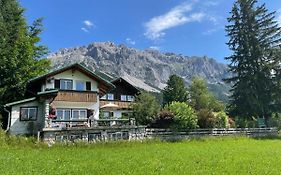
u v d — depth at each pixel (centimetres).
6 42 4362
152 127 4159
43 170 1689
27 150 2645
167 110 4234
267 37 5838
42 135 3158
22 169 1709
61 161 2041
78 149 2830
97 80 4241
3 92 3959
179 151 2789
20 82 4138
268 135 5025
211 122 4616
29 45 4500
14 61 4131
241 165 1998
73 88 4028
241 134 4725
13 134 3291
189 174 1672
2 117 3766
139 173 1669
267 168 1891
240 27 5934
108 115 5484
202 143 3738
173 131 4009
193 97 8488
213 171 1769
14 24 4684
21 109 3500
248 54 5791
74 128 3288
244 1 5941
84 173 1648
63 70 3950
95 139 3406
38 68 4684
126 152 2652
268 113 5653
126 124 3775
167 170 1773
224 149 3038
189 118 4166
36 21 5319
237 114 5825
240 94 5716
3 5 4703
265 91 5612
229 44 6034
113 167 1842
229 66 6003
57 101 3816
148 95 4453
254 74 5647
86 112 4047
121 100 5834
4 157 2162
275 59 5631
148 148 3025
